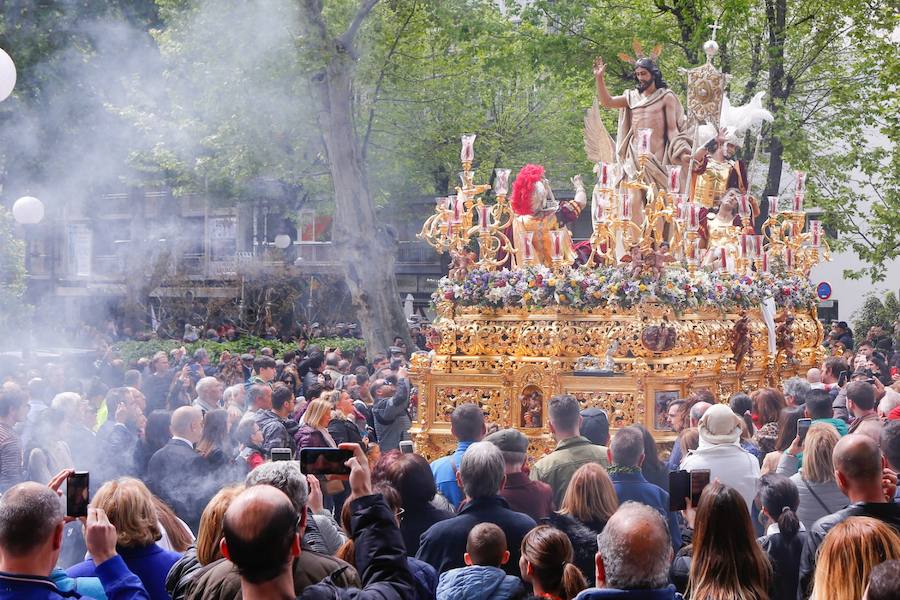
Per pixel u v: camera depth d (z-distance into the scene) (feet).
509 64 100.99
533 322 48.65
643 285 47.06
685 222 50.98
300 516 17.04
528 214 52.60
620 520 16.15
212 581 16.35
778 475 23.66
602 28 98.07
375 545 15.67
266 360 49.42
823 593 16.17
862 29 97.55
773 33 100.32
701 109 62.18
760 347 55.57
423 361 49.52
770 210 63.52
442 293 50.08
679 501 19.06
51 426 35.53
